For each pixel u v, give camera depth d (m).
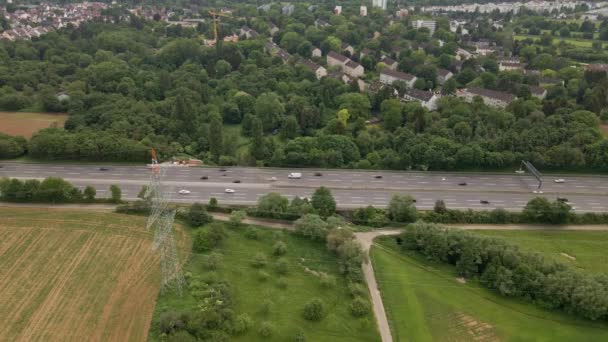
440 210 139.75
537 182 163.62
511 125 193.50
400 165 169.88
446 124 194.62
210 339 92.62
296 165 172.00
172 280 109.38
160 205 109.25
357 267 116.25
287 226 136.88
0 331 94.94
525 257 114.31
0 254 117.69
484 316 104.88
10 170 161.00
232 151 181.38
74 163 168.62
